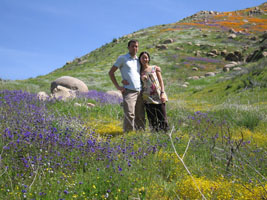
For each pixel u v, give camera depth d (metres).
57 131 5.19
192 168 4.09
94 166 3.79
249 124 7.95
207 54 45.56
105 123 8.50
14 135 4.58
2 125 5.32
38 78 36.38
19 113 6.68
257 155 4.74
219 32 57.47
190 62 42.75
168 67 40.84
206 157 4.57
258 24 63.94
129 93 6.42
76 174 3.60
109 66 45.12
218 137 5.85
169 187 3.39
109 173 3.47
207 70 39.66
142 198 3.07
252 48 45.09
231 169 3.89
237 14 77.69
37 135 4.50
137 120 6.66
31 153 3.99
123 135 6.11
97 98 12.59
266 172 4.00
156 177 3.70
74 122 6.88
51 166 3.68
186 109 10.27
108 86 32.56
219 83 23.25
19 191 3.04
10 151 3.99
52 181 3.34
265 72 18.41
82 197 3.03
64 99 11.41
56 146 4.26
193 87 29.28
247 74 20.42
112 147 4.55
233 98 15.54
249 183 3.42
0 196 2.91
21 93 10.62
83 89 15.62
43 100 10.23
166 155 4.39
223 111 9.50
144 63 6.46
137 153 4.35
